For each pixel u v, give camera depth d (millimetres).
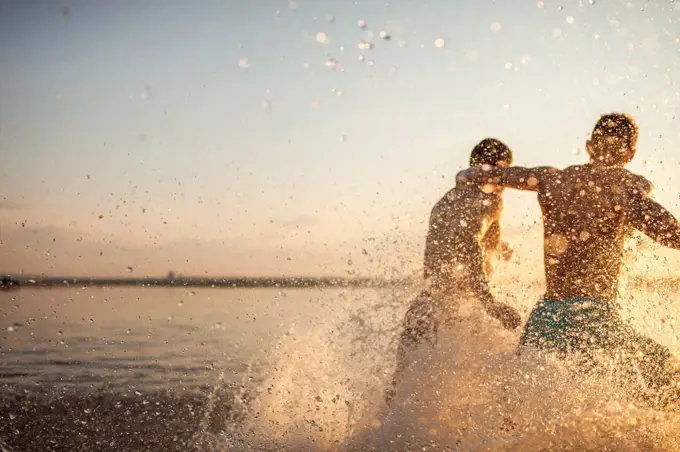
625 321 3131
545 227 3363
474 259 3557
